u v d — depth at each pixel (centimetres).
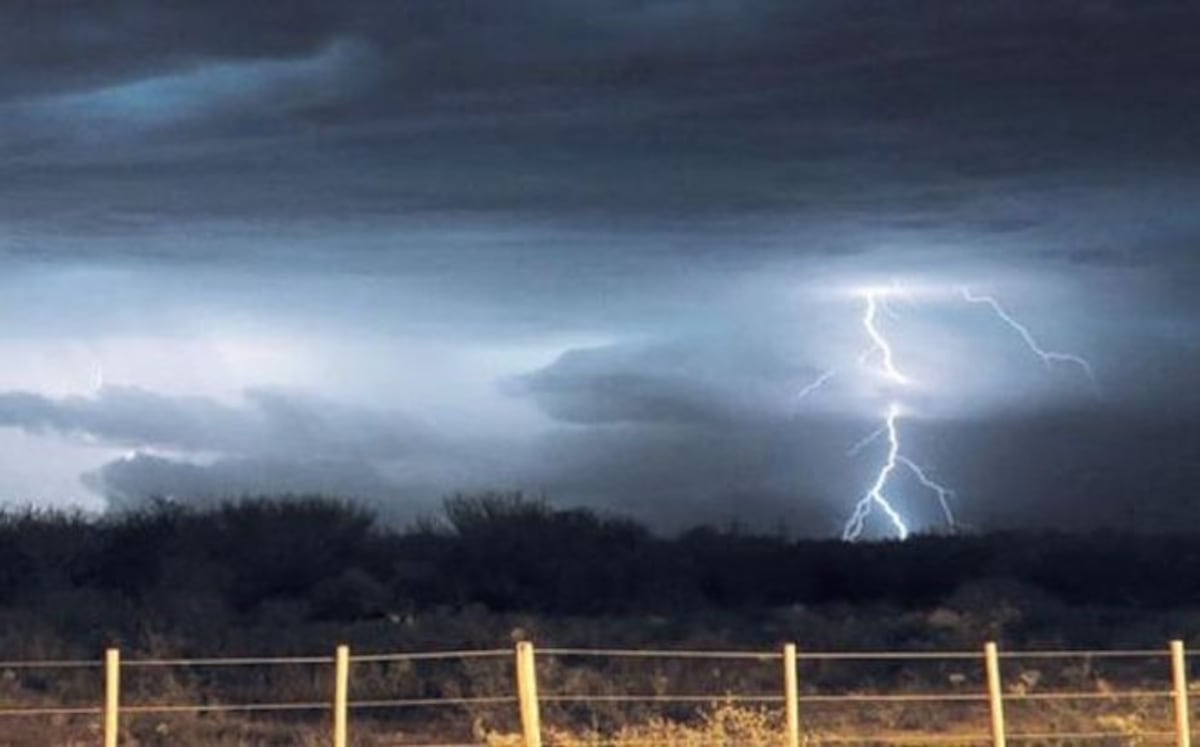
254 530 4781
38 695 3209
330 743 2856
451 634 3778
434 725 3070
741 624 4353
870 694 3328
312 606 4375
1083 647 3997
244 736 2970
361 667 3341
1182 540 5256
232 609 4419
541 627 3888
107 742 2408
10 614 3956
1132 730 2806
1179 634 4125
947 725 3011
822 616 4562
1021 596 4706
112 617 4056
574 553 4862
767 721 2866
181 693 3212
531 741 2438
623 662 3538
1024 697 3022
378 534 5009
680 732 2752
